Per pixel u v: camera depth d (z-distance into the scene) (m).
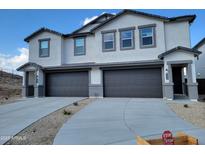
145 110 10.51
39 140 6.21
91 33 18.39
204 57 21.12
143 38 16.38
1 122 8.59
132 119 8.61
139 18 16.59
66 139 6.08
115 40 17.12
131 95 16.08
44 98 17.09
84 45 18.84
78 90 17.92
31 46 20.17
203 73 20.97
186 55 14.08
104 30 17.56
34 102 14.59
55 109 11.35
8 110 11.51
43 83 18.95
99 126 7.58
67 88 18.33
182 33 15.81
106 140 5.90
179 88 17.83
